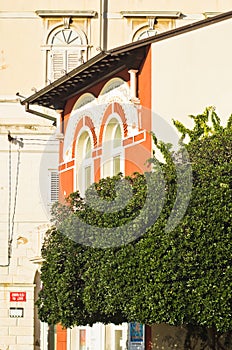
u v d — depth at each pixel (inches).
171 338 1964.8
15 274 2903.5
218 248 1588.3
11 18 3002.0
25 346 2878.9
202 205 1610.5
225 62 1963.6
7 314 2888.8
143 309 1651.1
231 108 1947.6
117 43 3006.9
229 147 1667.1
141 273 1654.8
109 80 2225.6
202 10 3026.6
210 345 1904.5
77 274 1850.4
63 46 3021.7
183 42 2016.5
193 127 1993.1
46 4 3014.3
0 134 2925.7
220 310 1583.4
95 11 3019.2
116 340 2240.4
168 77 2034.9
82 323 1872.5
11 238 2915.8
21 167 2928.2
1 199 2925.7
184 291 1605.6
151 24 3016.7
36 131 2925.7
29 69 2989.7
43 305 1937.7
